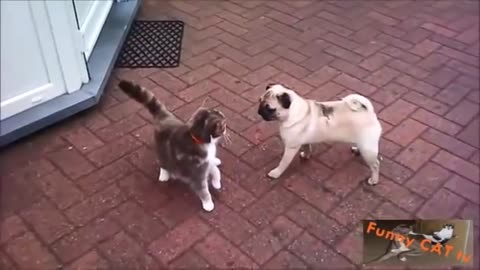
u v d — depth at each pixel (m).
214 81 2.83
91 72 2.71
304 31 3.30
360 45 3.14
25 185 2.19
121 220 2.04
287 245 1.94
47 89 2.45
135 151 2.37
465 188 2.15
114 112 2.60
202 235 1.97
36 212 2.07
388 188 2.16
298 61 3.00
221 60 3.01
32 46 2.29
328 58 3.02
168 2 3.63
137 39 3.20
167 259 1.89
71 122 2.54
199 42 3.19
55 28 2.32
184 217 2.04
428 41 3.17
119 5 3.33
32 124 2.38
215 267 1.86
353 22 3.38
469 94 2.70
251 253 1.91
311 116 2.01
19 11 2.15
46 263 1.88
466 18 3.40
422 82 2.80
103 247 1.93
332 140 2.08
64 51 2.41
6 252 1.92
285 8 3.57
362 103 1.98
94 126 2.51
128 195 2.14
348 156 2.32
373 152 2.04
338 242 1.95
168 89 2.77
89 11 2.80
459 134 2.44
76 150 2.37
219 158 2.32
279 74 2.89
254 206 2.09
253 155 2.34
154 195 2.14
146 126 2.51
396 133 2.45
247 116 2.57
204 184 2.01
